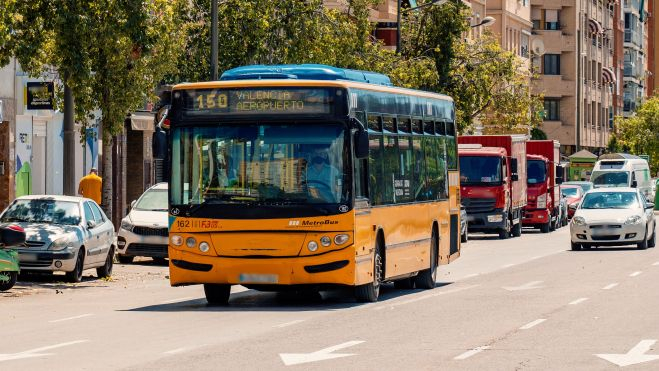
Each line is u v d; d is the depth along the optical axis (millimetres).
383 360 19547
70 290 35438
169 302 31609
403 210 33156
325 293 34562
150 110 63469
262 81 29266
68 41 39188
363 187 29953
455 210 39188
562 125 159625
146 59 43094
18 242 33781
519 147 72812
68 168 41875
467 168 67812
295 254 28859
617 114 189250
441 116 37719
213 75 47469
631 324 24812
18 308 29703
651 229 57812
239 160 29172
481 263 46719
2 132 51656
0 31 36094
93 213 39594
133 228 45656
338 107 29109
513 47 140875
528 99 90125
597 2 173625
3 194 51688
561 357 19844
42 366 18891
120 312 28422
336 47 56125
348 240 28938
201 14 56281
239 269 28969
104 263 39906
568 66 159375
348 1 63938
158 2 42656
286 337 22828
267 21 53969
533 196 77312
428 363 19188
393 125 32719
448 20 79812
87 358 19844
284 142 29109
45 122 55312
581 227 55156
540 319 25859
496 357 19875
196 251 29172
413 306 29359
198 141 29344
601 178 113938
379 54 66188
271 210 28891
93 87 42562
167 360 19547
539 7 158750
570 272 40812
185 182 29359
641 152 172125
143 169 65688
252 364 19094
